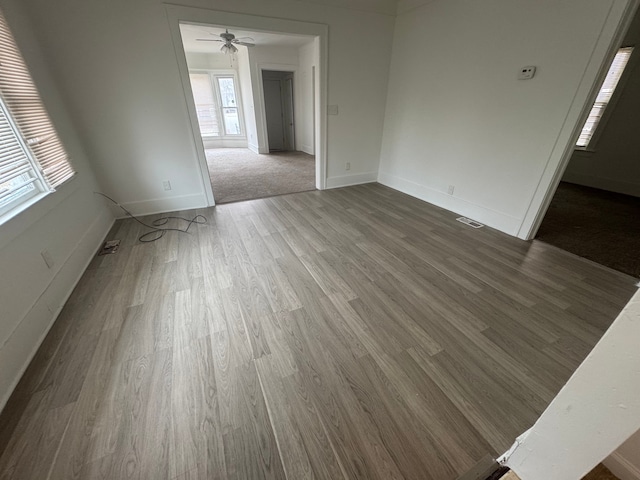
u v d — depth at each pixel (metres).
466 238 2.79
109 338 1.58
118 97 2.77
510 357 1.48
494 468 0.99
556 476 0.76
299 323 1.70
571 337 1.61
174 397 1.27
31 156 1.85
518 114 2.57
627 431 0.56
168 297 1.92
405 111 3.87
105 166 2.95
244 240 2.71
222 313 1.78
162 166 3.20
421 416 1.19
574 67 2.13
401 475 1.00
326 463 1.04
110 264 2.31
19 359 1.38
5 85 1.75
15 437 1.11
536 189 2.56
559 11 2.14
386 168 4.49
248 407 1.23
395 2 3.53
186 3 2.66
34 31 2.29
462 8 2.82
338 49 3.54
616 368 0.53
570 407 0.64
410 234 2.87
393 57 3.86
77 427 1.14
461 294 1.96
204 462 1.04
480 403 1.25
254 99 6.64
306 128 7.19
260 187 4.41
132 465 1.03
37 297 1.61
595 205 3.73
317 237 2.78
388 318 1.74
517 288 2.03
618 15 1.85
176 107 3.03
